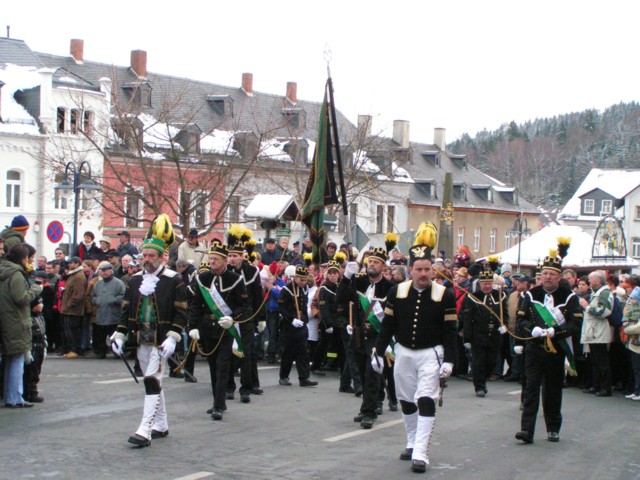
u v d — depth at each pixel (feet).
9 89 142.61
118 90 120.67
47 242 142.72
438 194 229.25
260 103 193.57
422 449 28.68
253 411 39.47
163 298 31.27
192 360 48.57
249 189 134.00
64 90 142.72
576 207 279.08
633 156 439.63
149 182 98.32
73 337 60.90
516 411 43.21
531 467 29.99
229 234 40.91
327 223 80.48
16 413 36.86
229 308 36.96
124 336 31.71
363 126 134.92
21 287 37.11
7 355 37.93
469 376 58.65
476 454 31.89
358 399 44.16
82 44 172.24
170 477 26.71
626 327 49.93
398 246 76.43
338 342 55.88
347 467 28.86
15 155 139.13
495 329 49.49
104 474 26.91
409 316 29.78
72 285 60.64
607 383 51.70
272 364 60.18
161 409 32.68
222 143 149.38
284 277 60.23
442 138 252.21
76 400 40.40
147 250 31.40
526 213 259.80
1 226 138.10
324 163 51.88
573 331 33.99
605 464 31.04
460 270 59.77
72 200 144.87
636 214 266.16
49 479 26.17
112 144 129.08
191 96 182.80
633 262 126.72
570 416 42.60
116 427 34.17
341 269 48.70
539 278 37.81
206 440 32.50
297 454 30.68
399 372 29.94
